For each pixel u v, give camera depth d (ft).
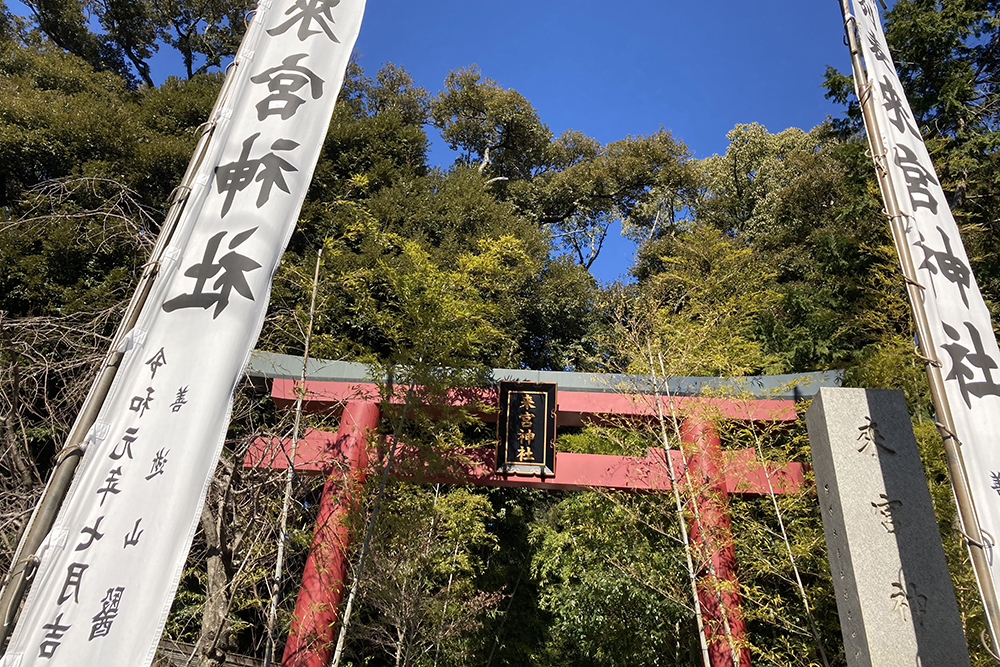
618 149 85.97
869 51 17.61
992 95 38.14
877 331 37.55
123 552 9.04
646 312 31.76
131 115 51.29
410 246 30.45
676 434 26.04
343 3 15.49
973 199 35.86
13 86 48.49
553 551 37.11
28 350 17.89
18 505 17.33
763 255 59.82
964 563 20.88
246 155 12.83
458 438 29.04
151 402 10.12
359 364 30.91
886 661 13.56
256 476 21.24
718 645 23.90
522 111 80.64
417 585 29.09
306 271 28.45
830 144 68.59
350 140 58.59
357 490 25.98
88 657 8.32
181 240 11.66
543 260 59.57
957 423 12.31
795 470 27.58
